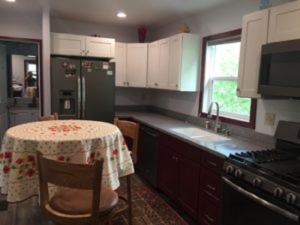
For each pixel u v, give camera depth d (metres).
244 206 1.93
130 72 4.62
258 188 1.82
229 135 3.00
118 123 2.82
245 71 2.36
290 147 2.25
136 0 3.20
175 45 3.61
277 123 2.48
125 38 4.94
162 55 3.98
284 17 1.98
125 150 2.20
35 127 2.24
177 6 3.36
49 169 1.46
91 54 4.24
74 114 4.06
